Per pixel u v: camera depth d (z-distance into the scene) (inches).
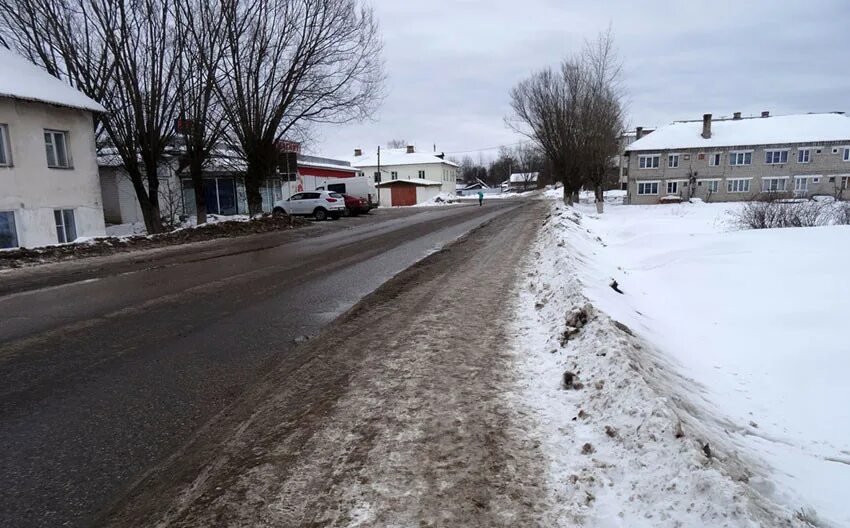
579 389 151.3
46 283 358.6
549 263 359.9
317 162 1726.1
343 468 116.3
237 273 387.2
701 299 263.6
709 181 1715.1
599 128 1220.5
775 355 179.8
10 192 605.3
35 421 144.4
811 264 272.2
